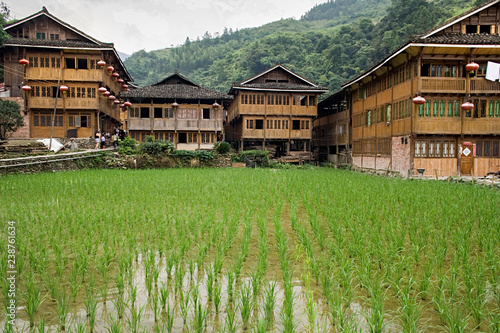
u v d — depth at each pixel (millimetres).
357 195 15055
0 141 27344
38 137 34000
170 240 9125
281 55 79500
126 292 6742
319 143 49312
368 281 6707
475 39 23672
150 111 36750
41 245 8344
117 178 20375
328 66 72625
